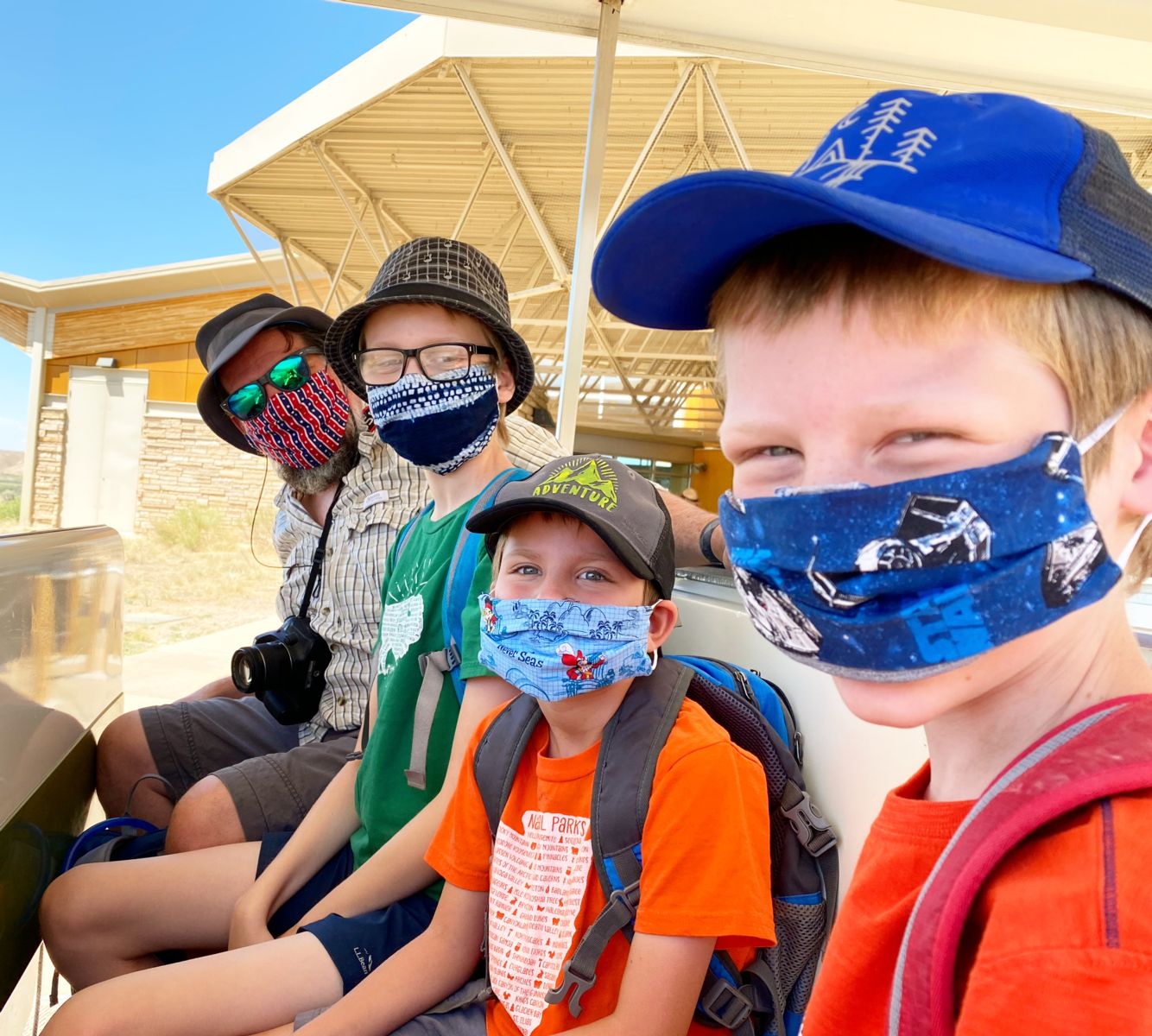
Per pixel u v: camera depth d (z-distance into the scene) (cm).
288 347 224
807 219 46
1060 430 44
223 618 633
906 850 53
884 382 44
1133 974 33
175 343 1085
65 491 1063
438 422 168
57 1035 123
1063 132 44
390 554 187
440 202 780
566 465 132
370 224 843
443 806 144
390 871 144
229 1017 127
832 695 138
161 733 215
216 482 1061
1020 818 40
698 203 46
